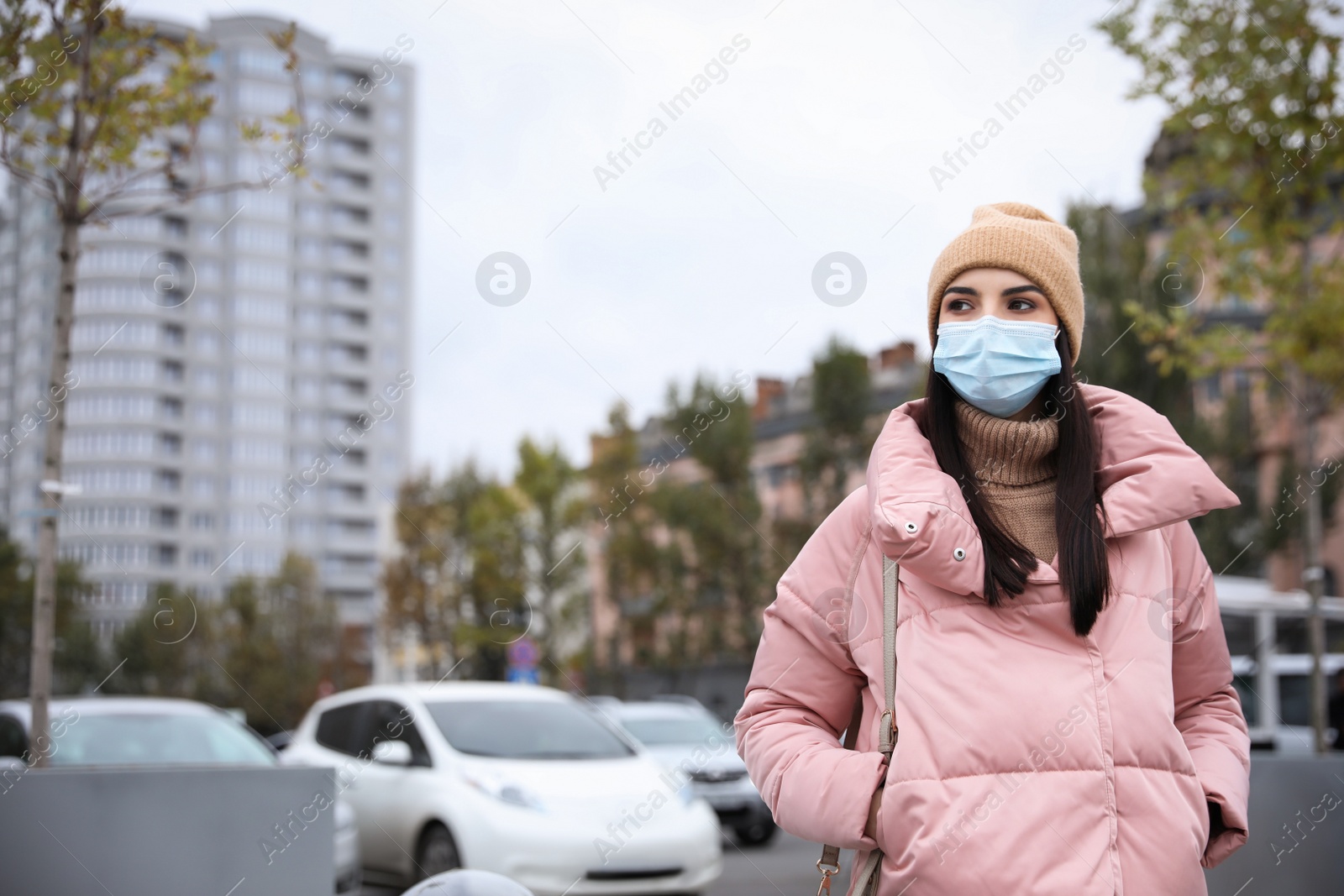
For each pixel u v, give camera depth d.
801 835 2.91
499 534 44.06
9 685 49.78
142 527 140.50
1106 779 2.66
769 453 54.78
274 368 148.25
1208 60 12.95
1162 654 2.82
